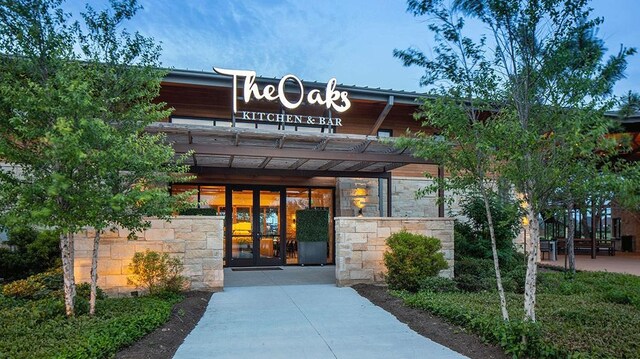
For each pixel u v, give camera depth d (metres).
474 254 10.83
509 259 10.34
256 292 8.23
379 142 8.78
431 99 6.26
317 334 5.57
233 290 8.43
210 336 5.47
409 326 5.95
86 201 5.14
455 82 6.12
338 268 8.89
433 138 5.74
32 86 5.16
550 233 23.41
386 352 4.87
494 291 7.85
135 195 5.20
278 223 13.24
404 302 7.04
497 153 4.95
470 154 5.29
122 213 5.75
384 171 12.51
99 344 4.31
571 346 4.49
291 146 10.20
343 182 13.42
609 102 5.16
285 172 11.86
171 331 5.43
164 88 12.38
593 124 5.04
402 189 13.89
